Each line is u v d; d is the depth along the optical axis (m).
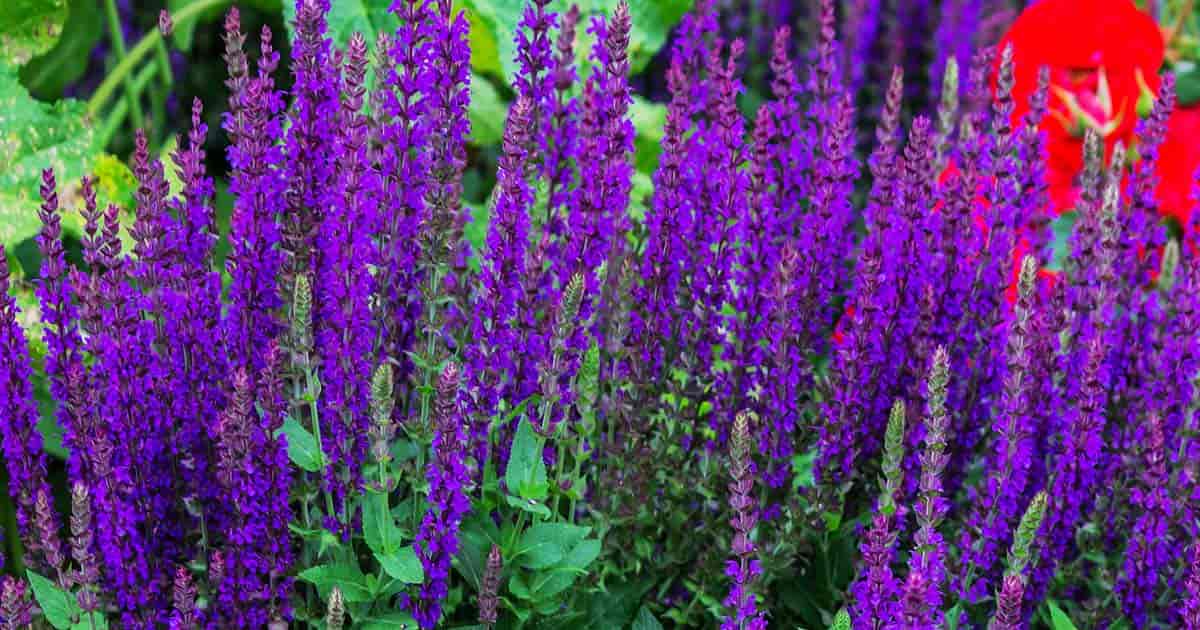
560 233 1.77
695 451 1.83
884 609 1.67
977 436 1.80
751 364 1.79
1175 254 1.84
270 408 1.67
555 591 1.74
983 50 1.85
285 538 1.70
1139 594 1.74
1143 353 1.81
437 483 1.68
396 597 1.75
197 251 1.72
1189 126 1.95
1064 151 1.97
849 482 1.77
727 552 1.79
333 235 1.70
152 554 1.74
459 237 1.73
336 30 2.09
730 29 2.33
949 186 1.78
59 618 1.68
